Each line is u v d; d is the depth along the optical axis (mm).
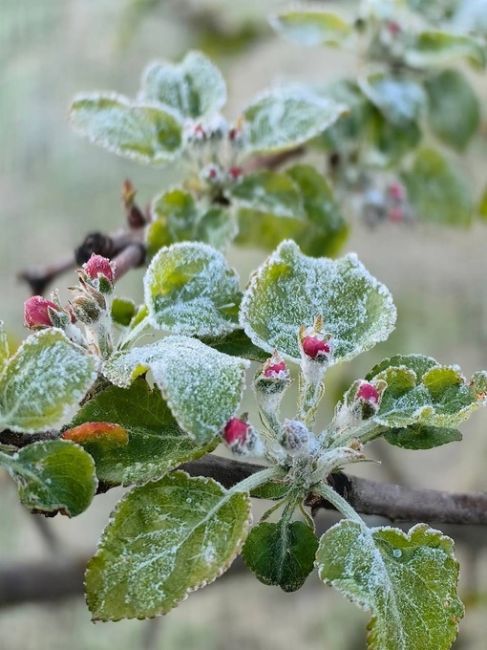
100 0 854
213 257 384
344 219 520
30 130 946
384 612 332
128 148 470
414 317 896
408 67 591
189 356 339
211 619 910
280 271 377
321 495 355
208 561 335
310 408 359
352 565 337
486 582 741
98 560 335
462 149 598
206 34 787
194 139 470
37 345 344
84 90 943
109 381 364
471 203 598
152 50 914
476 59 569
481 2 600
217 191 483
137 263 465
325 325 375
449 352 902
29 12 905
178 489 346
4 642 900
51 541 665
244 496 346
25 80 936
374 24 581
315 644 887
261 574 356
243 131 480
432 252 926
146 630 877
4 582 639
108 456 353
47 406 338
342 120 560
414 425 375
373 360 834
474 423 888
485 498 397
